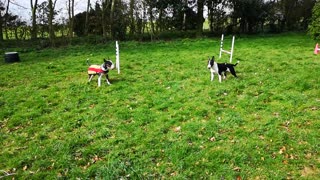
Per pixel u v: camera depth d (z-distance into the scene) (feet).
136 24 91.56
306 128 24.40
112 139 24.22
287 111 27.55
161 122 26.89
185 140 23.54
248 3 98.68
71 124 27.35
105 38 85.76
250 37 91.35
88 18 99.30
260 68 43.57
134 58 57.77
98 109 30.42
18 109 31.73
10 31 99.66
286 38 84.02
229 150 21.84
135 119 27.81
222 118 27.02
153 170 20.24
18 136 25.63
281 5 108.17
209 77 39.47
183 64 49.29
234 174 19.29
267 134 23.68
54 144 23.88
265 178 18.83
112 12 86.43
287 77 37.73
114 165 20.77
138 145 23.29
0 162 21.89
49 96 35.06
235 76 38.17
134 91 35.73
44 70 49.29
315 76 37.24
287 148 21.79
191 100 31.86
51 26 80.59
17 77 45.19
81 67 50.49
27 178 19.98
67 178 19.94
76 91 36.40
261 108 28.78
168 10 93.61
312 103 29.04
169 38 92.02
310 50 59.47
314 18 66.18
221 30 102.47
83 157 22.13
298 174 19.01
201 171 19.83
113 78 41.65
